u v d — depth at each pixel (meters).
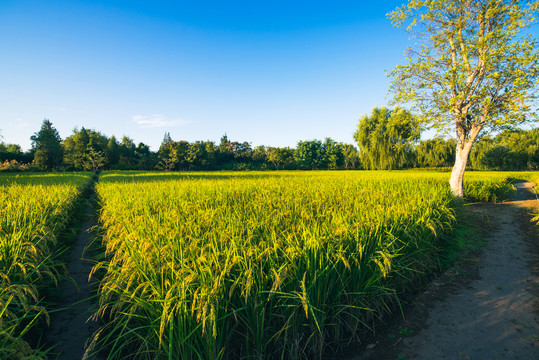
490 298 5.13
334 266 3.60
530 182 30.23
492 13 14.21
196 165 86.44
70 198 11.27
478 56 14.67
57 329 4.25
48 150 72.62
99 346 3.84
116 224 6.19
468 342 3.92
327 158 99.00
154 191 11.80
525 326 4.25
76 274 6.20
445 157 70.31
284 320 3.41
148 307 3.04
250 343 3.39
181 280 3.11
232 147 99.69
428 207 7.04
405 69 16.30
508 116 13.85
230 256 3.60
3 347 2.71
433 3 15.26
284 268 3.28
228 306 3.25
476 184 18.56
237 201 8.71
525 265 6.71
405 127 48.59
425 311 4.73
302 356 3.56
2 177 28.59
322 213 6.25
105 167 82.94
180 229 4.69
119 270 3.79
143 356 3.22
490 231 10.04
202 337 2.91
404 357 3.64
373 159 55.38
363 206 6.77
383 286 4.38
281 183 16.06
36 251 4.62
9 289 3.26
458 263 6.85
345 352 3.79
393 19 16.83
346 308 4.00
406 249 5.33
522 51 13.80
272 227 4.70
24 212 6.73
